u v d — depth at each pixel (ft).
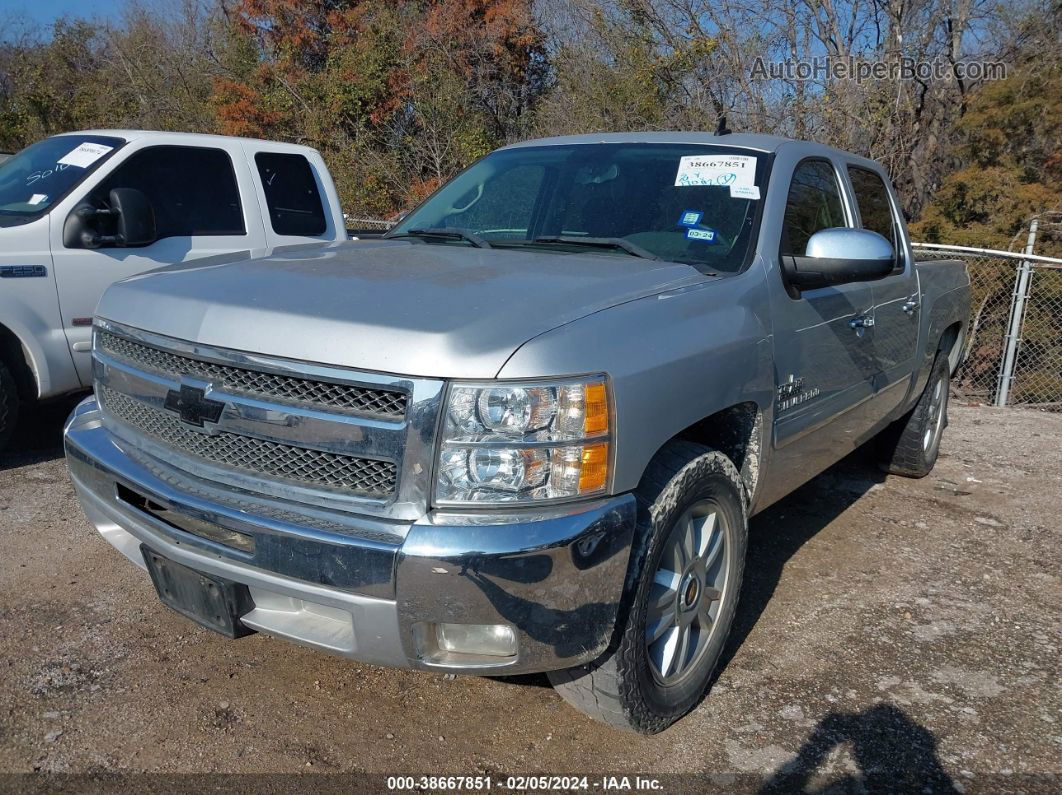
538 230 11.75
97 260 17.40
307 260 9.98
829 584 13.51
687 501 8.95
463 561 7.14
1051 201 40.16
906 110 51.11
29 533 13.83
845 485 18.37
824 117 50.60
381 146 67.36
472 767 8.89
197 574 8.39
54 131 81.05
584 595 7.65
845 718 9.96
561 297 8.41
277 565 7.68
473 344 7.41
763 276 10.51
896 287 14.48
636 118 56.03
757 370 9.97
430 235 12.20
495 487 7.40
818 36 55.42
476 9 66.54
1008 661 11.41
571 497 7.61
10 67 92.22
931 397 18.30
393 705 9.85
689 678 9.66
